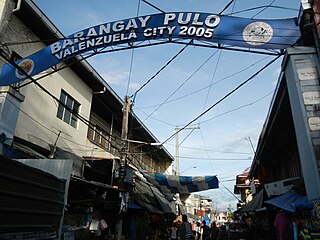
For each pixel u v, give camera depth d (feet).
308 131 21.62
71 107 43.98
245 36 23.31
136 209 47.91
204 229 56.44
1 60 30.55
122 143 39.01
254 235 50.57
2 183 13.97
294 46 23.89
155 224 61.87
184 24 24.50
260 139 43.50
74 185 31.17
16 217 15.02
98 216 34.81
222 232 51.16
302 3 22.77
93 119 53.42
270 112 33.24
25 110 33.47
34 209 16.84
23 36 34.17
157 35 24.90
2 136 26.68
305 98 22.50
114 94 51.44
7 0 30.83
